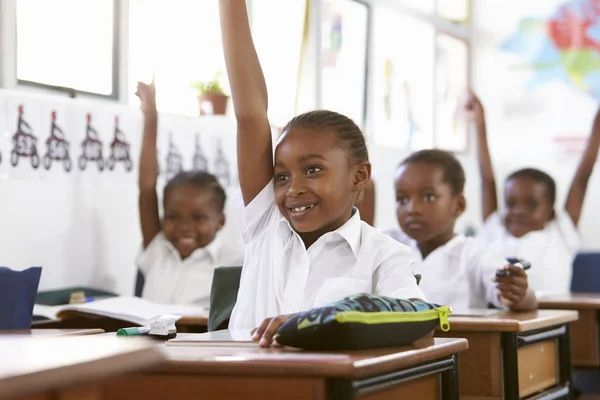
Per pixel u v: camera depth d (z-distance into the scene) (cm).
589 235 635
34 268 234
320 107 561
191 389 127
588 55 656
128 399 129
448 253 300
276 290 184
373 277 183
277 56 537
